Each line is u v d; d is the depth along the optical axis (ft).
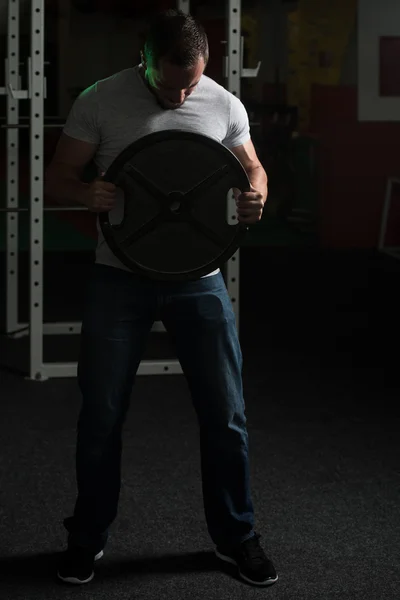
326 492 10.68
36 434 12.71
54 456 11.84
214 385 8.07
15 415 13.55
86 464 8.17
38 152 14.93
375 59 29.66
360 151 29.96
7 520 9.85
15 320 18.92
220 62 29.99
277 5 29.45
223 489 8.42
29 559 8.97
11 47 17.81
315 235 30.42
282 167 30.17
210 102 7.66
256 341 18.31
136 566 8.82
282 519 9.91
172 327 8.05
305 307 21.53
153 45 7.02
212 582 8.52
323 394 14.74
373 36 29.58
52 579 8.57
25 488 10.76
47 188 7.79
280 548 9.22
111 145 7.57
